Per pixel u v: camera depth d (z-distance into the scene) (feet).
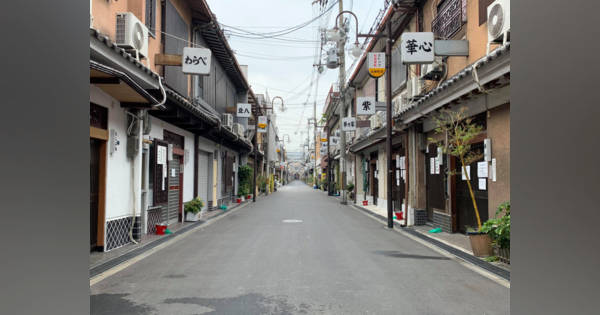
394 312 13.85
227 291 16.33
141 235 31.27
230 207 66.85
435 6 36.09
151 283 17.58
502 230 19.90
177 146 42.70
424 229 36.47
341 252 25.21
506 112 23.72
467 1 29.45
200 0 42.63
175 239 30.73
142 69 23.43
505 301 15.10
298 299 15.30
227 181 71.67
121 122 26.96
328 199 93.09
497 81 21.94
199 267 20.81
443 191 34.55
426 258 23.29
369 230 36.63
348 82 77.82
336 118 120.67
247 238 31.24
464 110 28.32
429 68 34.42
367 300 15.19
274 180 150.10
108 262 21.93
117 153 26.43
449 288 16.89
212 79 58.65
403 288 16.88
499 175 24.52
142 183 32.37
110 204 25.55
